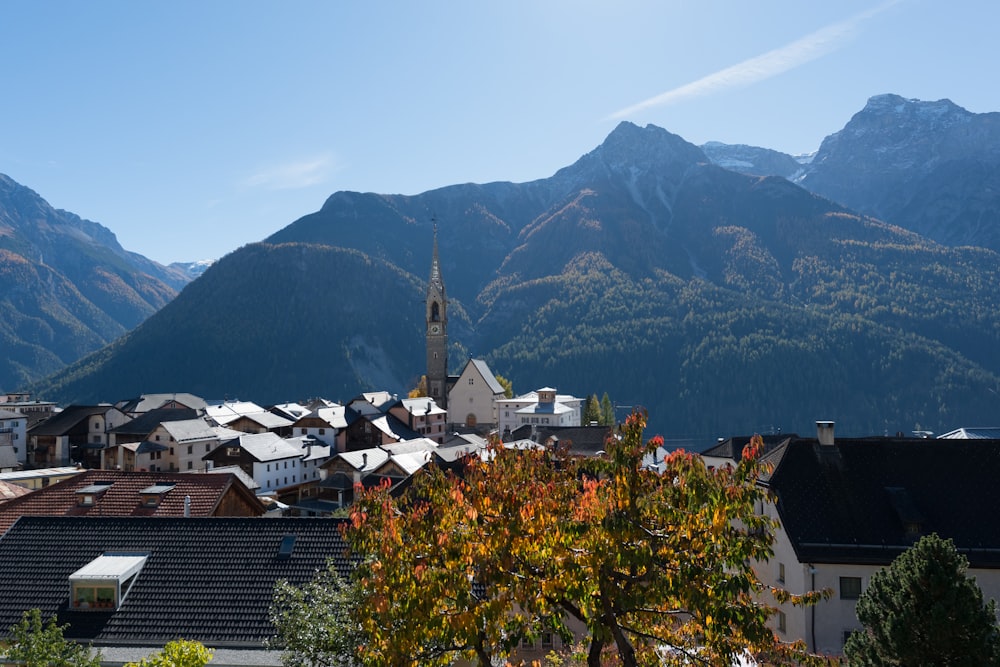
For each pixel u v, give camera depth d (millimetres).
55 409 168500
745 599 15258
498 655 16516
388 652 14867
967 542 35719
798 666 18531
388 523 15242
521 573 15680
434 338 167250
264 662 24984
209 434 111500
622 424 16703
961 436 90875
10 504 45719
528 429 116312
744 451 15508
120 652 25859
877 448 39906
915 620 19688
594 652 16219
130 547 30594
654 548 15344
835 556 35406
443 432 147125
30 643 20938
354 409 137750
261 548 30094
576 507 15844
